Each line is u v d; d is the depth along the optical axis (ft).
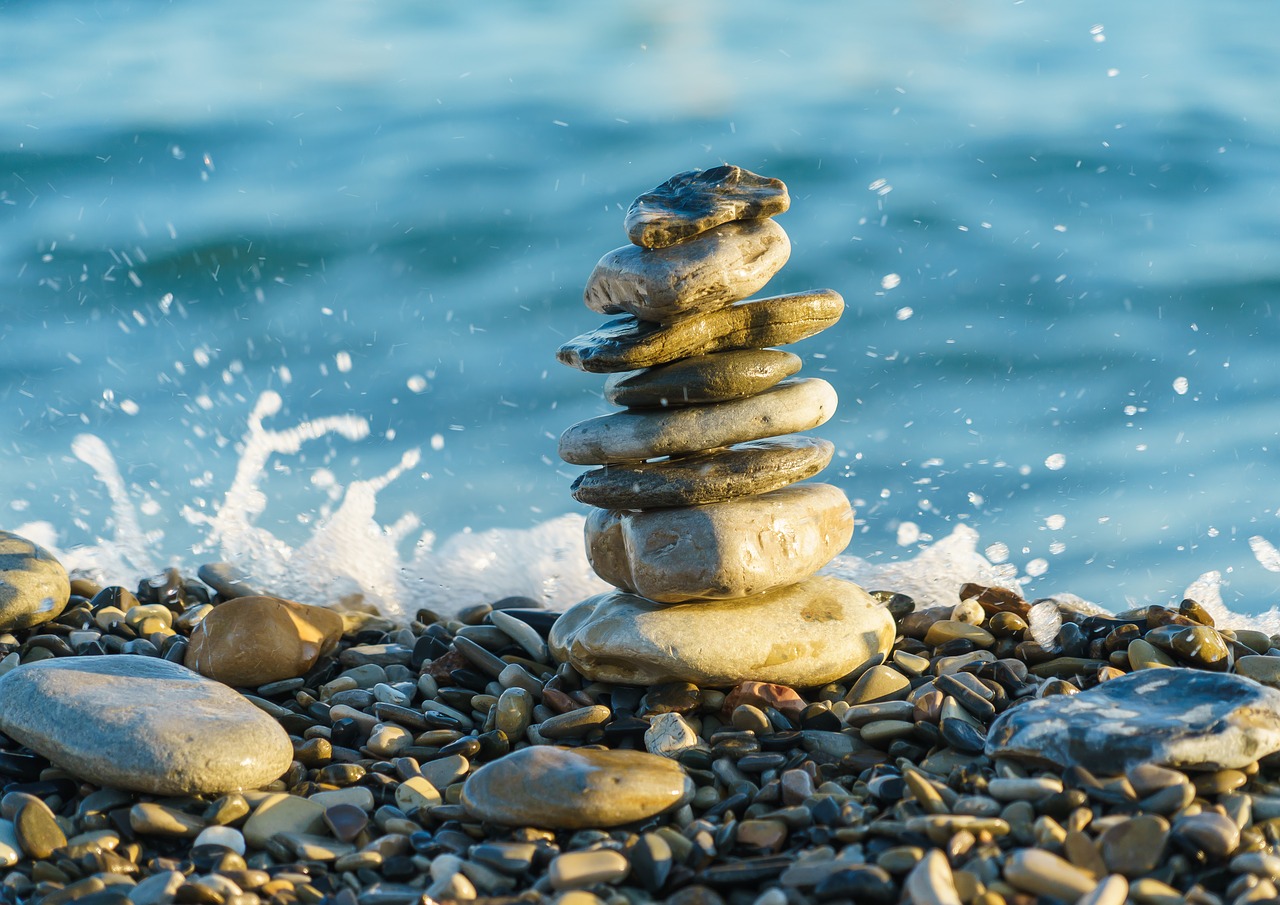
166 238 39.70
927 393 30.94
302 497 26.99
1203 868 12.07
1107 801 12.99
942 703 15.69
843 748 15.23
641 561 16.46
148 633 19.57
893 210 40.52
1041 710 14.48
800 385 17.21
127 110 47.93
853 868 11.90
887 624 17.38
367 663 18.85
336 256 39.24
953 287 35.94
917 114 47.98
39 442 29.30
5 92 49.21
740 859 12.85
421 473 28.22
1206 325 33.55
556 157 45.11
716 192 16.80
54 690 15.15
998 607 19.66
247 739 14.56
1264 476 26.50
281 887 12.61
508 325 35.47
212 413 31.01
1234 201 40.55
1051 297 35.19
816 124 47.16
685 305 16.19
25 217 41.01
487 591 22.84
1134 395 30.45
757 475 16.63
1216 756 13.37
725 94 50.31
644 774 13.78
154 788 14.12
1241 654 17.76
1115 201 40.96
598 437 16.85
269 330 35.50
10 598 19.16
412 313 36.27
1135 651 17.22
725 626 16.42
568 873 12.23
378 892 12.27
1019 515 25.48
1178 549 23.97
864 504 26.12
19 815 13.67
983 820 12.57
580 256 38.91
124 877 12.87
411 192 42.57
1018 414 29.86
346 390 32.35
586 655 16.78
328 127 47.24
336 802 14.46
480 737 15.93
